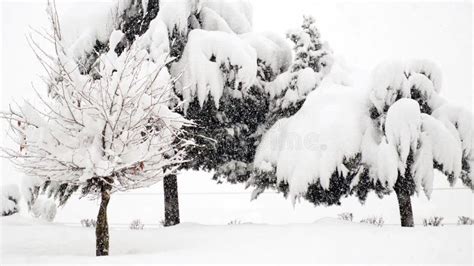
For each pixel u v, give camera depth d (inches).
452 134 482.3
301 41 594.6
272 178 545.6
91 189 339.3
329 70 599.5
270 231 399.2
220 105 546.6
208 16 585.0
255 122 594.2
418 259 276.2
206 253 300.5
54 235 420.8
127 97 318.0
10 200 701.9
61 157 305.4
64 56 328.5
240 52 511.2
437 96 507.8
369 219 565.9
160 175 341.1
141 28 576.1
